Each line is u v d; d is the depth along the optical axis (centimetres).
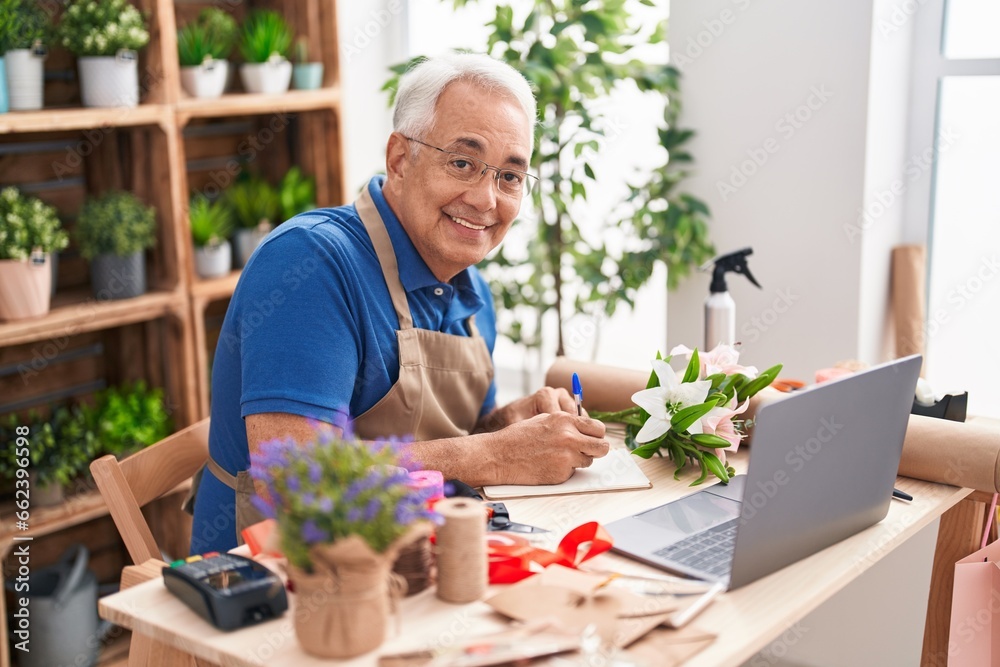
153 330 262
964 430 151
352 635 98
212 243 265
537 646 97
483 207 159
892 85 228
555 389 177
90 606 242
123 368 268
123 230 239
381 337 160
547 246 274
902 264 237
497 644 97
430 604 110
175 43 246
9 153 247
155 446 165
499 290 281
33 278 224
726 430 153
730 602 112
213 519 166
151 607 111
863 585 216
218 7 288
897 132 233
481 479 149
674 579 117
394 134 164
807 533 124
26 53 224
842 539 132
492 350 192
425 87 159
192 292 257
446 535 109
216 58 258
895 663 215
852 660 220
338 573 97
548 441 150
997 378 242
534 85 236
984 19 227
